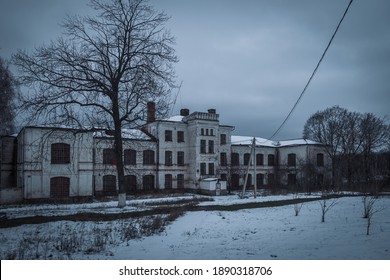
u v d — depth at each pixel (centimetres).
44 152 3297
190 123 4606
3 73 2775
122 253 945
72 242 1090
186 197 3669
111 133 2650
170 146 4459
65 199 3294
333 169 5450
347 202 2536
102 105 2591
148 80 2489
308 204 2528
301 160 5162
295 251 880
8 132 3325
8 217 1880
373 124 5662
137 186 4109
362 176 4334
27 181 3197
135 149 4138
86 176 3534
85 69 2505
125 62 2584
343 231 1182
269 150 5669
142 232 1315
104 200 3347
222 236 1202
